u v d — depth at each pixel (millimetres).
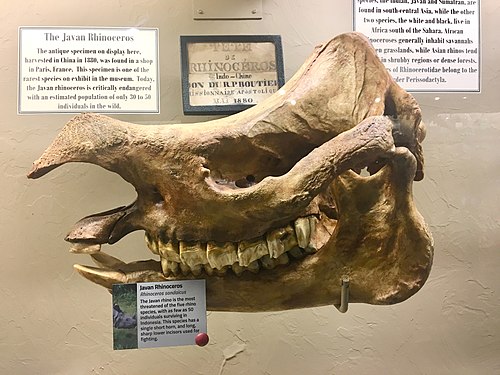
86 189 1376
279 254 981
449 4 1423
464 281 1498
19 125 1336
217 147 973
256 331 1447
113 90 1330
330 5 1390
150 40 1341
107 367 1396
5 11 1323
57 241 1375
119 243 1379
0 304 1368
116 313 1031
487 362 1501
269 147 1001
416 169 1037
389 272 1022
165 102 1338
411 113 1068
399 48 1408
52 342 1382
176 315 1040
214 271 1027
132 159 968
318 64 1061
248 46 1350
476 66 1439
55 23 1326
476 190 1490
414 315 1494
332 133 1018
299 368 1458
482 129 1476
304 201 915
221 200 935
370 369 1480
